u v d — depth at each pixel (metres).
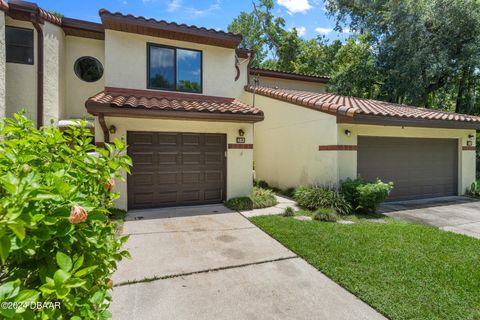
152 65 8.53
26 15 7.48
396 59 15.22
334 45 20.94
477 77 15.17
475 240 5.25
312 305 3.13
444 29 13.59
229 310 3.02
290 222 6.39
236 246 4.93
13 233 1.21
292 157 10.02
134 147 7.43
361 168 8.66
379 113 7.52
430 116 8.63
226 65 9.50
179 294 3.33
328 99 9.97
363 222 6.63
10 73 7.70
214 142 8.34
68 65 9.49
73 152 2.06
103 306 1.73
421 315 2.91
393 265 4.09
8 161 1.61
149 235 5.48
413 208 8.31
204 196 8.27
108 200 2.25
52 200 1.41
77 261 1.38
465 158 10.65
